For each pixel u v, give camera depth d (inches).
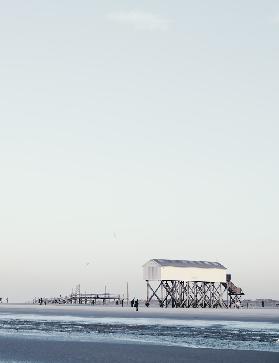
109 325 3905.0
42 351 2375.7
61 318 4911.4
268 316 5403.5
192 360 2123.5
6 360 2126.0
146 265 7800.2
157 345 2610.7
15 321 4411.9
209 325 3880.4
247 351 2385.6
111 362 2082.9
